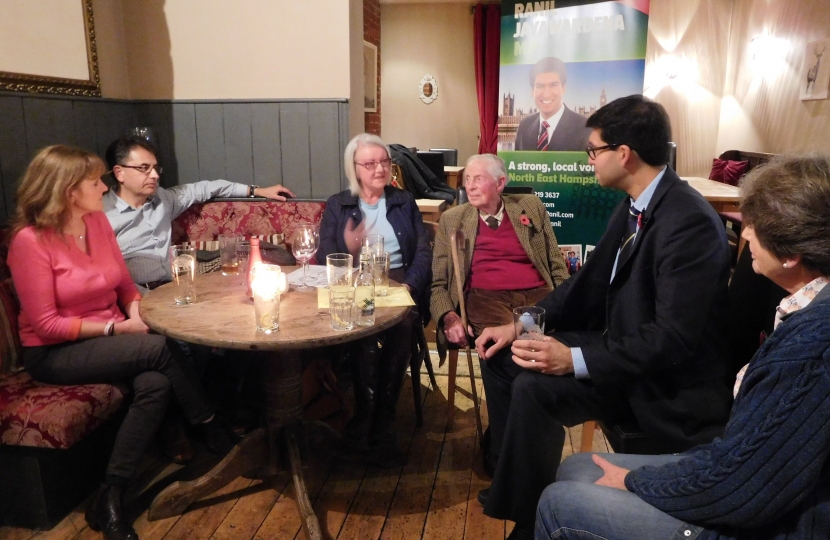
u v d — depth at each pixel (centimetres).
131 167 249
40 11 252
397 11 842
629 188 167
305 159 318
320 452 225
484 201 247
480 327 233
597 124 164
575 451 230
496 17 811
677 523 105
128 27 315
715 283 149
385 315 176
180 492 186
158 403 185
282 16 307
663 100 732
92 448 200
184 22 312
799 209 96
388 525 185
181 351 192
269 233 295
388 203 261
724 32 720
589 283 186
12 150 240
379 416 220
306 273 220
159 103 320
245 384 252
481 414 258
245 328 163
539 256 253
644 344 150
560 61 460
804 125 540
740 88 688
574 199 480
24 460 178
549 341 160
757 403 92
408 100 866
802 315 92
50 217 184
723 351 158
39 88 253
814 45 521
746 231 108
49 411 174
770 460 88
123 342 186
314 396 260
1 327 195
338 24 304
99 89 292
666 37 716
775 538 94
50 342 191
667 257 151
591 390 161
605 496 113
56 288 189
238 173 324
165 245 269
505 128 482
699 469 99
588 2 448
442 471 215
